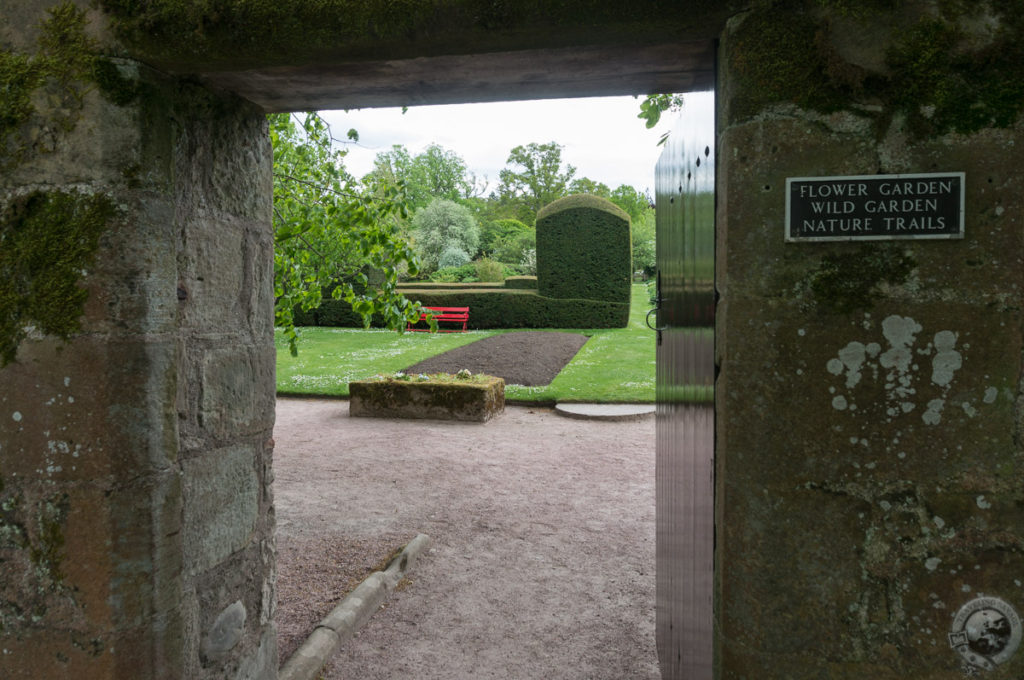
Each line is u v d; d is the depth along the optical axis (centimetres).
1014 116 109
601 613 306
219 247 167
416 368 1074
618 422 750
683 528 188
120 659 139
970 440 112
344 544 385
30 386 138
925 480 114
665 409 243
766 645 121
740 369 120
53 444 138
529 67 144
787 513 119
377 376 813
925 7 110
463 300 1786
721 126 124
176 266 150
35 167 137
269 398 192
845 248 114
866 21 111
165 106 143
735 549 123
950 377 112
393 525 423
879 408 115
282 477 536
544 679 253
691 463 172
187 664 157
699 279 158
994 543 113
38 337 137
